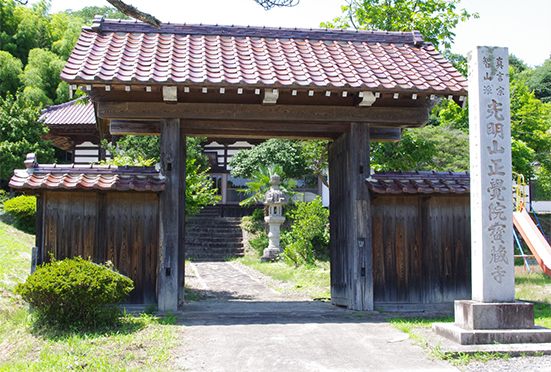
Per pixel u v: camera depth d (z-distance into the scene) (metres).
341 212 8.56
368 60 8.23
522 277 11.58
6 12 27.33
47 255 7.18
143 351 5.23
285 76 7.35
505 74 6.10
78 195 7.34
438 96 7.55
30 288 5.87
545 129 21.14
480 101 6.01
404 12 15.38
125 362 4.84
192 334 6.00
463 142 18.94
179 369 4.67
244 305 8.38
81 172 7.24
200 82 6.93
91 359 4.92
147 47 7.98
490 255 5.80
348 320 6.94
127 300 7.29
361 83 7.20
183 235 8.27
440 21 15.18
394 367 4.75
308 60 8.01
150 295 7.33
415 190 7.46
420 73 7.92
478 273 5.84
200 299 10.17
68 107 23.84
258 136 8.70
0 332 6.29
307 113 7.87
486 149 5.95
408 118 8.02
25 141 16.59
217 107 7.72
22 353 5.33
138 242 7.39
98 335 5.80
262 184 22.58
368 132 8.00
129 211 7.43
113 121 7.82
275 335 5.98
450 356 5.02
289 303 8.91
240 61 7.77
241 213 25.33
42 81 26.08
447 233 7.93
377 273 7.78
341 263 8.45
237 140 26.33
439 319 7.01
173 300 7.25
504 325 5.57
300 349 5.36
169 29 8.49
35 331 6.04
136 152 15.31
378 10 15.41
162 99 7.60
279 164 23.42
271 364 4.84
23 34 27.69
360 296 7.61
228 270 16.78
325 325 6.57
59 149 28.38
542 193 23.36
